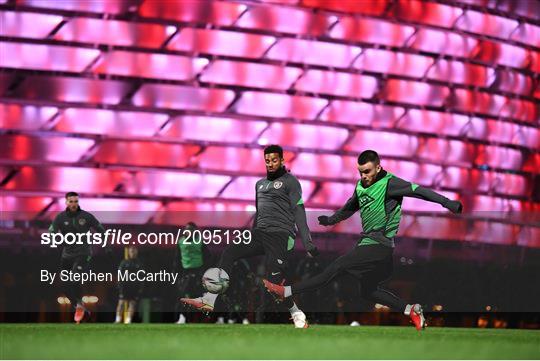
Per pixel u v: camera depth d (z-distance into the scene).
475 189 150.88
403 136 141.88
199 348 27.03
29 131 120.50
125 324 59.06
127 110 124.50
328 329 47.72
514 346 29.73
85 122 121.94
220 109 128.25
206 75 127.69
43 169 119.94
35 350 25.67
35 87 120.81
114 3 124.31
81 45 123.81
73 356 23.84
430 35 146.62
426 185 145.50
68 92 121.81
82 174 120.81
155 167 124.50
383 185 37.56
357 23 138.50
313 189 133.75
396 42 142.75
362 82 139.00
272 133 131.12
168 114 125.94
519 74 162.25
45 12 123.81
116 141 122.62
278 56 132.88
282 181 40.41
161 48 126.19
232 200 127.69
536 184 163.50
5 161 119.44
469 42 151.88
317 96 136.50
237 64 129.50
